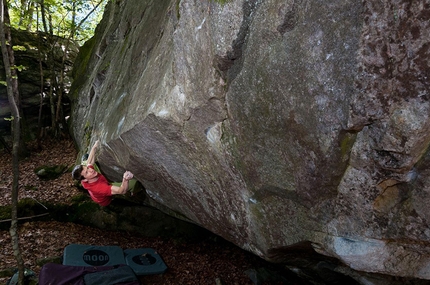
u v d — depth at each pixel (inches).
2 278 191.5
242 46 97.0
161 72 137.7
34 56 409.1
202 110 113.0
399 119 70.2
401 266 94.3
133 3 249.8
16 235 168.9
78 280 192.7
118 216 276.8
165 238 280.1
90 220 272.4
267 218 118.0
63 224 265.4
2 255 215.8
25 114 396.2
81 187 286.2
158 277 225.8
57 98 398.9
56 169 312.5
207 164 126.9
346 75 75.0
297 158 94.7
